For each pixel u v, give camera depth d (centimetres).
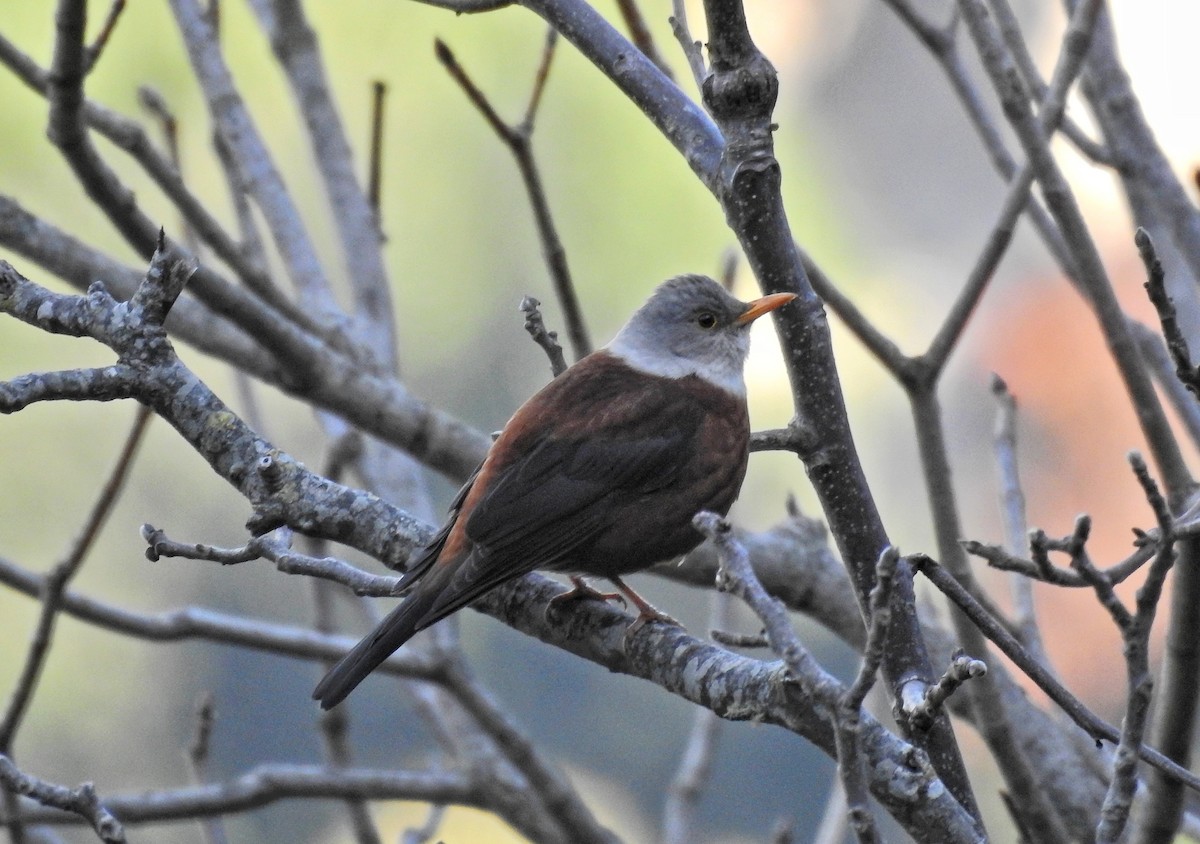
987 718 852
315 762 2130
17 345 1838
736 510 2064
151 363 759
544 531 921
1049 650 2141
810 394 764
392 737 2152
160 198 1861
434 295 2052
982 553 712
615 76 815
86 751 2031
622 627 813
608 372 1012
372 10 1922
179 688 2098
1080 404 2405
